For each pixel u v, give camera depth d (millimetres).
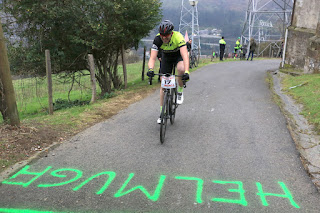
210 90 8656
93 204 2709
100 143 4309
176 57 4570
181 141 4379
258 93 7965
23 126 4504
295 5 11016
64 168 3467
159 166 3508
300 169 3412
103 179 3195
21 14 8109
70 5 8094
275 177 3221
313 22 10008
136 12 9188
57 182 3129
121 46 10055
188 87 9227
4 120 4547
